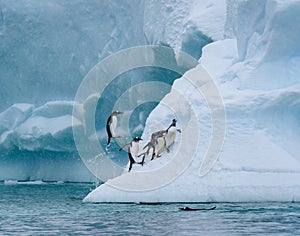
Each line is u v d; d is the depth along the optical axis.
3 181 146.12
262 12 78.88
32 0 143.75
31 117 142.25
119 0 136.62
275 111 71.25
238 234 46.22
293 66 77.12
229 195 64.56
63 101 140.25
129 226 50.81
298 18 75.62
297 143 70.50
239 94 72.69
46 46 144.38
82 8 141.25
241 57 80.44
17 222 55.72
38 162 144.12
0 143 143.88
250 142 68.31
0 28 145.75
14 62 146.25
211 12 103.50
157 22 115.06
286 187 65.12
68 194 96.81
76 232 48.12
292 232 47.12
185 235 45.88
